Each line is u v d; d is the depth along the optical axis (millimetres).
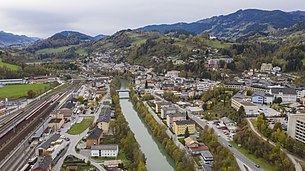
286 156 192750
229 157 192500
